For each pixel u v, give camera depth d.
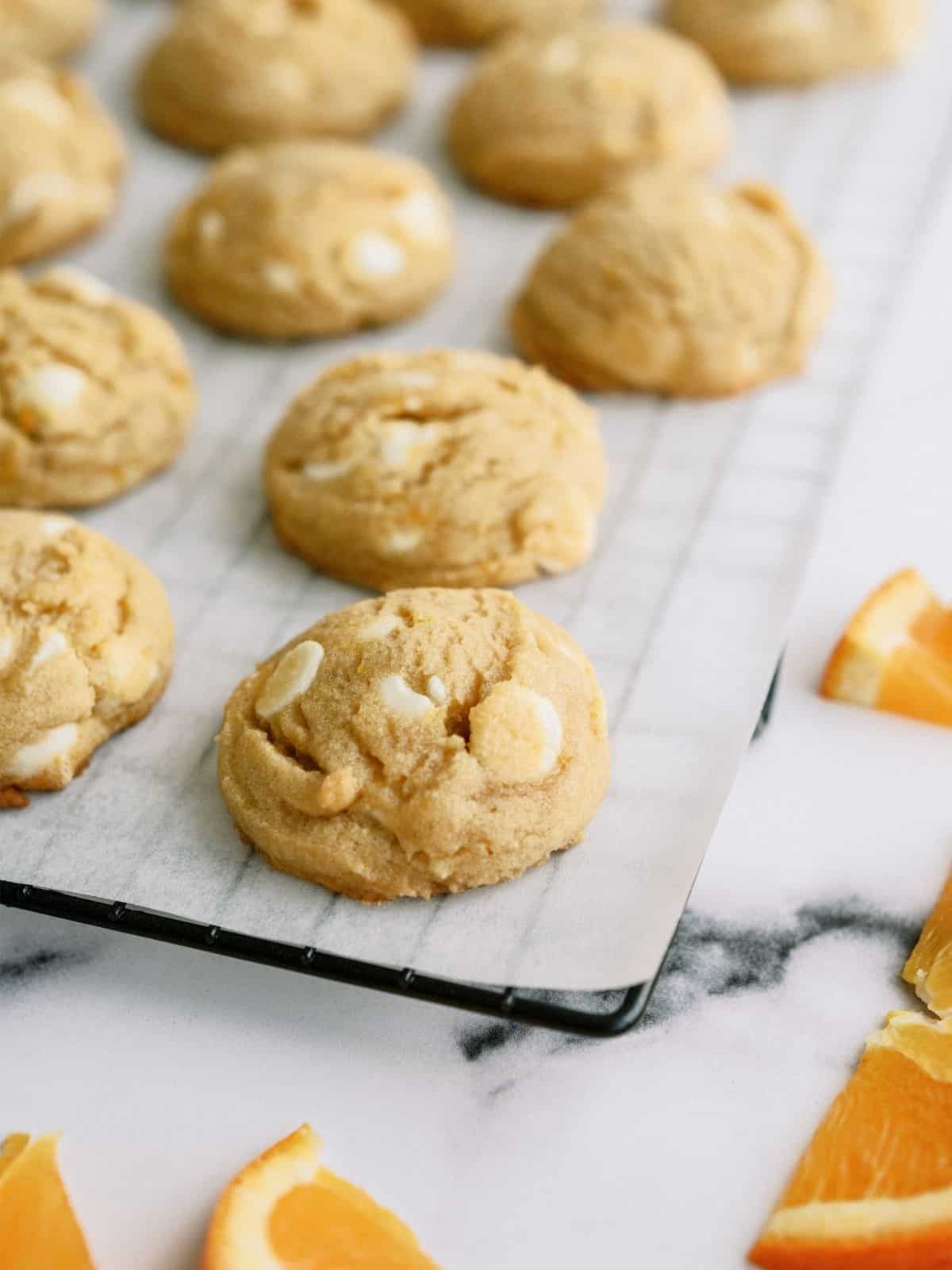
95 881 0.38
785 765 0.40
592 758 0.38
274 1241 0.35
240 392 0.46
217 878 0.38
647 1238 0.35
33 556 0.40
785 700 0.41
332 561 0.42
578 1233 0.35
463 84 0.52
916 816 0.39
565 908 0.37
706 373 0.45
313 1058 0.37
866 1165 0.35
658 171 0.48
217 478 0.45
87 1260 0.35
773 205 0.47
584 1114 0.36
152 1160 0.36
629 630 0.41
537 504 0.42
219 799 0.39
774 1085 0.36
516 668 0.38
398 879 0.37
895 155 0.51
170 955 0.38
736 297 0.45
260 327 0.47
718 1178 0.36
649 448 0.44
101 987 0.38
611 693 0.40
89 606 0.40
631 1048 0.37
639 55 0.51
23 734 0.39
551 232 0.50
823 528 0.44
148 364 0.45
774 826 0.39
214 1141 0.36
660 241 0.46
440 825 0.37
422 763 0.37
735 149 0.52
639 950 0.36
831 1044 0.37
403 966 0.36
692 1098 0.36
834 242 0.49
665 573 0.42
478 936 0.37
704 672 0.40
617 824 0.38
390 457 0.42
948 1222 0.34
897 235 0.49
